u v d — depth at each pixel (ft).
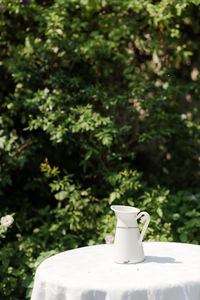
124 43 15.44
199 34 14.78
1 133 13.64
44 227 13.50
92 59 14.85
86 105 14.07
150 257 7.93
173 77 14.49
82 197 13.75
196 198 13.51
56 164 14.98
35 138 14.62
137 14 15.01
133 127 14.79
